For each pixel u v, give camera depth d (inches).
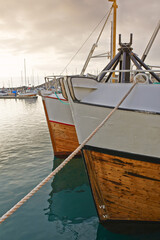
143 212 137.3
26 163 308.0
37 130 583.5
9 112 1123.3
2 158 333.7
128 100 129.3
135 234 144.5
